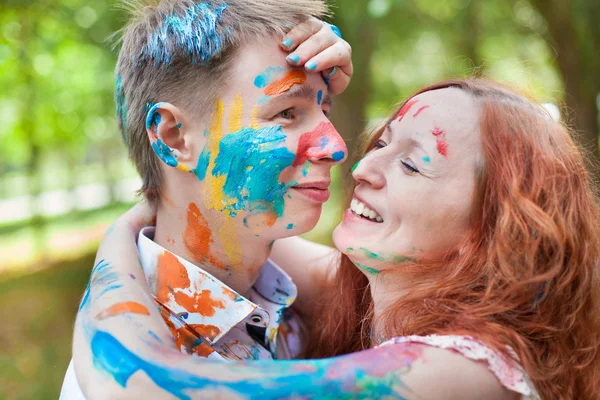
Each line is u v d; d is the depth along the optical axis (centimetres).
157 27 159
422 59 933
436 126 146
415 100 155
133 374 116
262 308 169
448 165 143
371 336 161
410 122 151
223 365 117
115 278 143
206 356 151
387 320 148
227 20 151
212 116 153
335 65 157
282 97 151
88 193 2264
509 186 138
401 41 776
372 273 156
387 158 154
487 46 819
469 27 736
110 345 121
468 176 143
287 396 111
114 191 1820
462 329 125
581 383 142
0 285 807
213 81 152
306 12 157
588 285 143
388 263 150
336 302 181
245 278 170
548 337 133
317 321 188
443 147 144
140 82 163
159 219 172
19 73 868
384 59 863
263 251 167
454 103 148
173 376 114
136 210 185
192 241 164
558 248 134
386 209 150
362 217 161
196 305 155
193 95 154
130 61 166
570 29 554
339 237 159
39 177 1066
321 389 112
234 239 160
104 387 117
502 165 140
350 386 113
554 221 138
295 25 154
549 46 610
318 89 159
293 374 114
